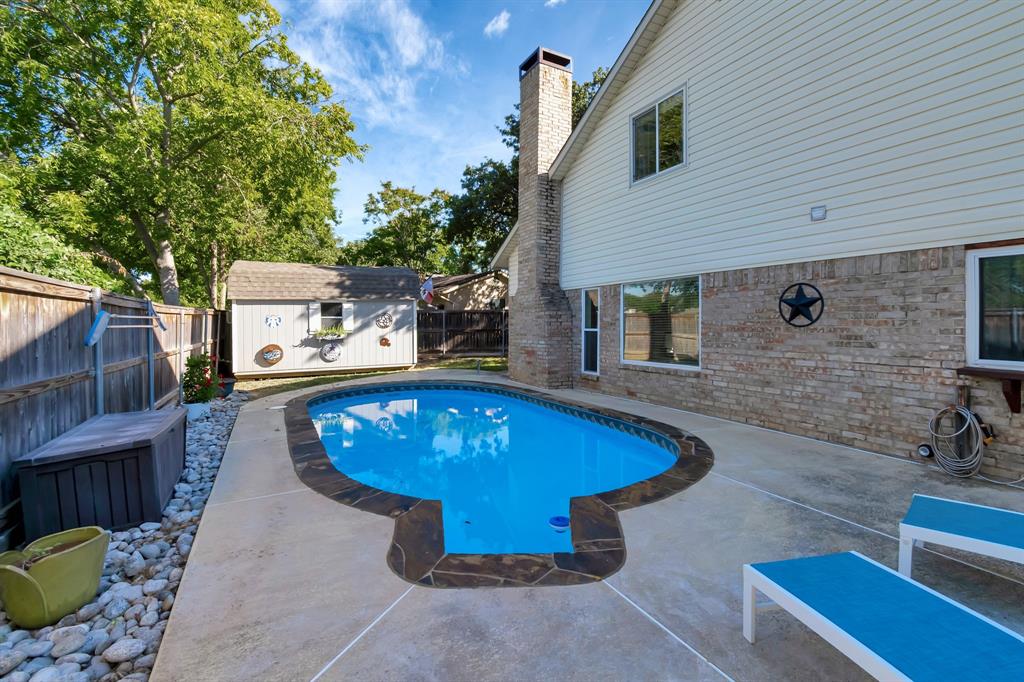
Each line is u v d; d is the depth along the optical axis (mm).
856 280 5555
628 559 3037
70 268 7164
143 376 6473
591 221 10148
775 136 6387
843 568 2201
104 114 13953
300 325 14945
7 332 3305
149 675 2119
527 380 11516
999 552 2357
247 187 16031
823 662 2094
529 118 11297
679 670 2051
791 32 6129
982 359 4609
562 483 5879
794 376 6250
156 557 3334
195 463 5504
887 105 5215
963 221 4684
